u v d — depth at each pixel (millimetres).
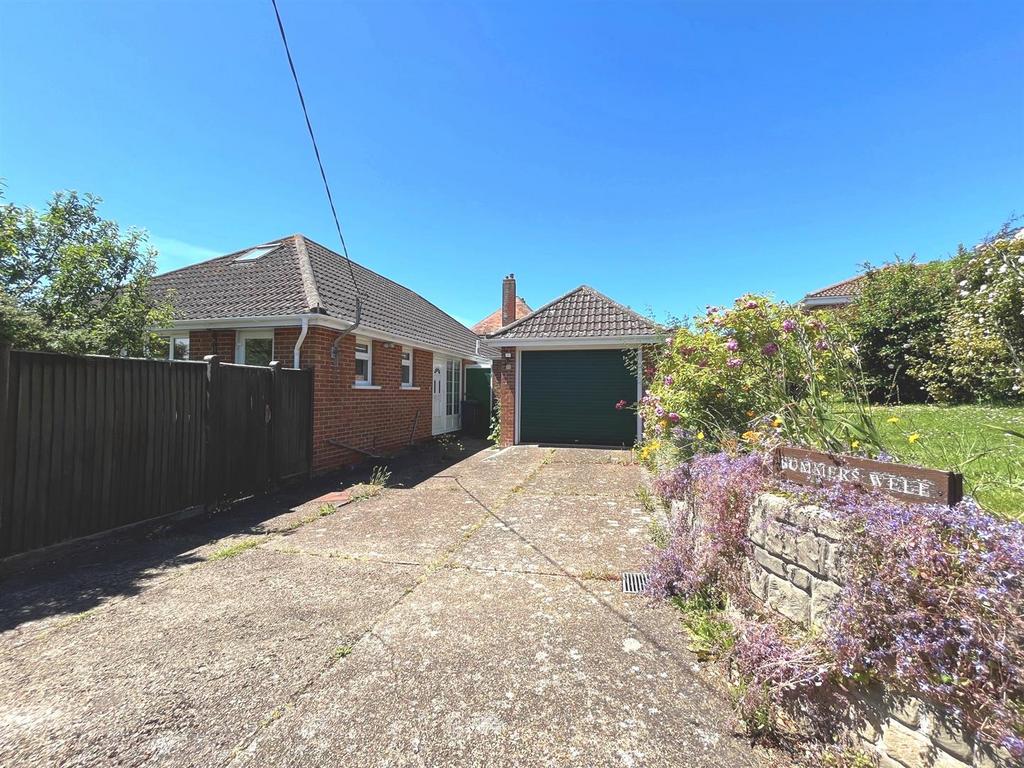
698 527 3264
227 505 5926
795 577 2148
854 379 3172
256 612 3117
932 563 1513
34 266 6297
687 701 2211
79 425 4285
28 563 3895
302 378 7520
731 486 2791
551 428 11367
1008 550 1390
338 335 8484
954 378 7789
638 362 10539
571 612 3076
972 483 2662
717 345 4668
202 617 3049
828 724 1854
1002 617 1334
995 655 1320
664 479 4418
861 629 1683
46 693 2279
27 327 5090
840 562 1849
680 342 5270
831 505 1981
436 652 2631
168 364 5176
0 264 5949
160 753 1901
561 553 4156
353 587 3502
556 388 11359
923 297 10719
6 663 2535
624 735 1994
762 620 2354
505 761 1860
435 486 6996
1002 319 6199
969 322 6980
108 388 4547
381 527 4996
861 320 11469
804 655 1920
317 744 1954
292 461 7227
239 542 4559
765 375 4172
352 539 4617
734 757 1865
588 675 2414
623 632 2826
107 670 2473
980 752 1351
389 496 6387
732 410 4465
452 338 15305
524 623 2941
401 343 10867
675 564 3357
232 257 11406
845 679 1787
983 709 1339
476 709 2162
